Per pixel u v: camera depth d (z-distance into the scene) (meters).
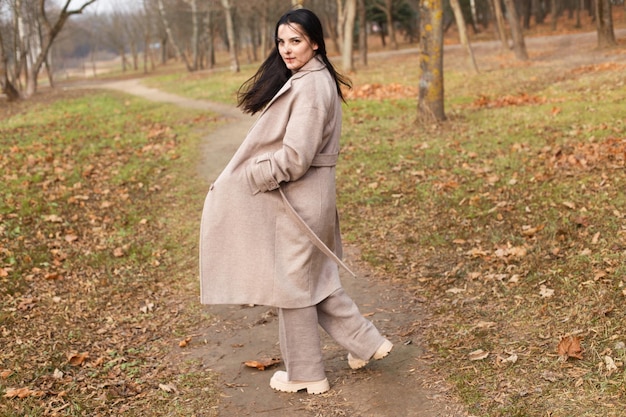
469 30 55.88
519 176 6.96
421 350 3.74
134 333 4.48
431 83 10.78
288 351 3.29
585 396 2.97
